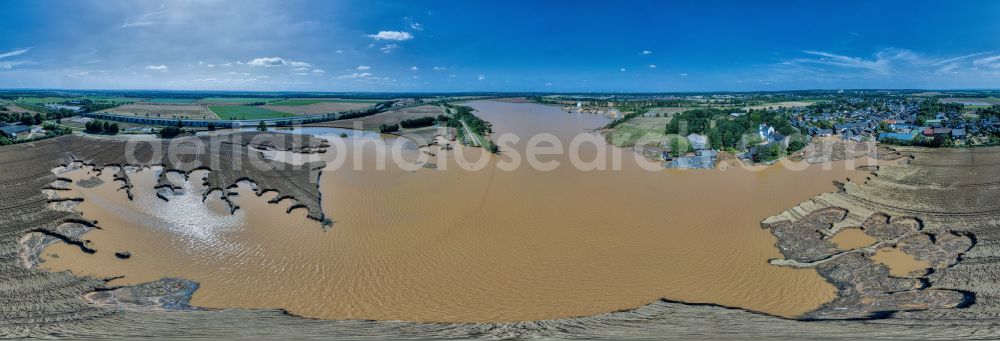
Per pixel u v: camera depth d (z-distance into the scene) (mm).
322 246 53281
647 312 37594
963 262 43688
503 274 46969
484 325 35562
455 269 48094
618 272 47094
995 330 27688
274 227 58531
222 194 70188
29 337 30422
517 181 81688
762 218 60875
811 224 57188
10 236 52438
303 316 38875
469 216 62719
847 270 44875
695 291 43062
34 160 89312
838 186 74562
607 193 73750
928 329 29031
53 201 63781
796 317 36062
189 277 46000
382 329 34125
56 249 50094
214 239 54625
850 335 28406
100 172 81688
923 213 57438
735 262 48656
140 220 59531
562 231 57594
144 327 33094
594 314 38938
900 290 39875
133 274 46125
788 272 45844
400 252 51875
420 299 42312
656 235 56156
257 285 44812
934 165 83312
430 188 76188
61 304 39062
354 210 64750
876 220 56719
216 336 30906
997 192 63250
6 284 42469
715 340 28266
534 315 39250
